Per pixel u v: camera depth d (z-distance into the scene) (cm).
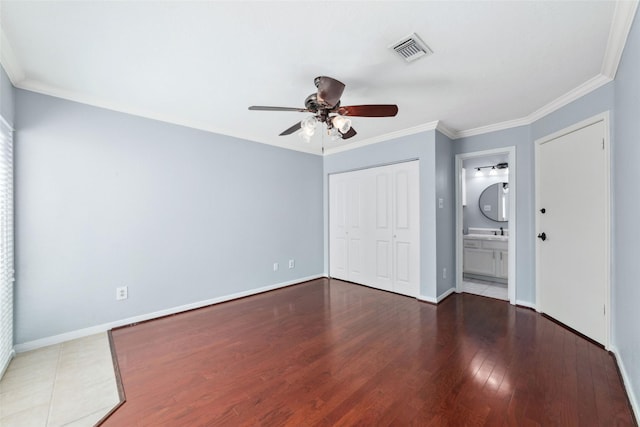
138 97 256
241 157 371
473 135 362
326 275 484
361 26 159
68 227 247
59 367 204
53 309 240
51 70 208
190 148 323
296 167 442
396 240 386
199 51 184
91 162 259
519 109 289
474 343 237
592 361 206
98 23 157
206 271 337
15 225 222
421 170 349
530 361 207
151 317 294
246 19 153
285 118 312
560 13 149
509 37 170
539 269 304
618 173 201
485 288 412
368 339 246
